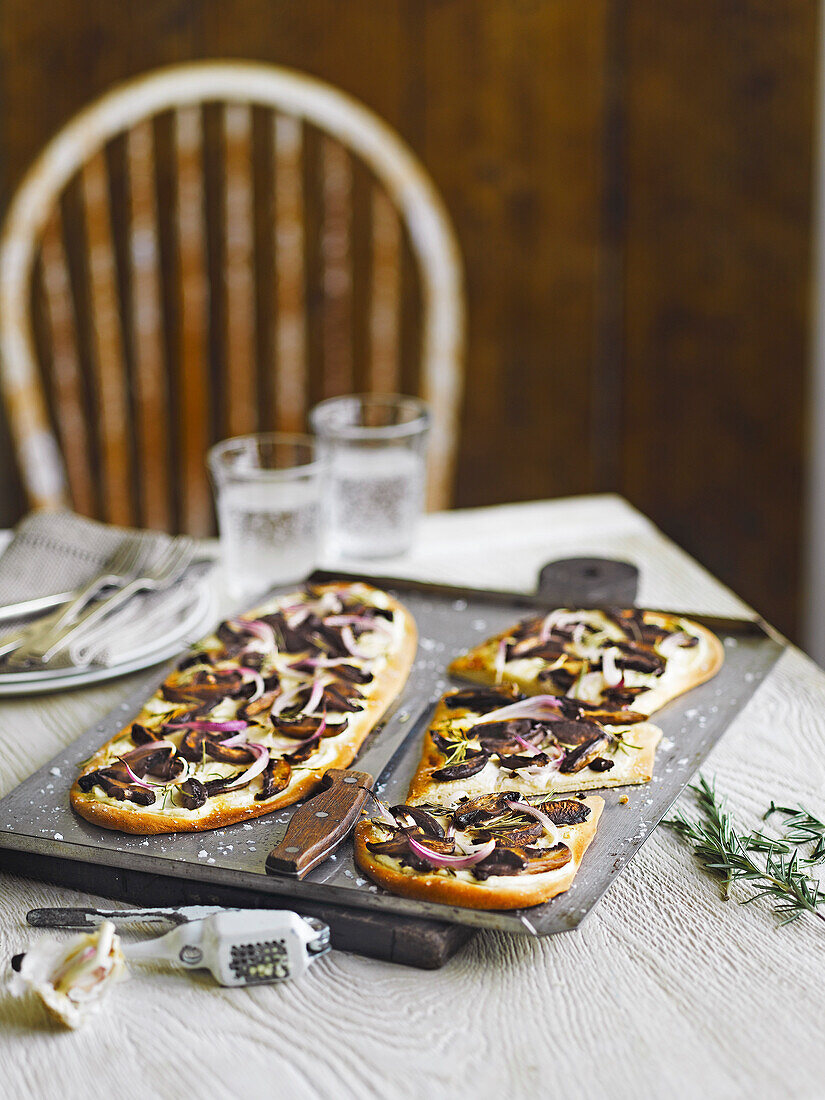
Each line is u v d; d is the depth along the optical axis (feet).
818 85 6.14
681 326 6.61
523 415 6.72
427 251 6.40
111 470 6.31
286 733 3.92
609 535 5.03
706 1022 3.47
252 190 6.23
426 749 3.91
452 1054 3.43
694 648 4.20
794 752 4.02
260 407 6.39
